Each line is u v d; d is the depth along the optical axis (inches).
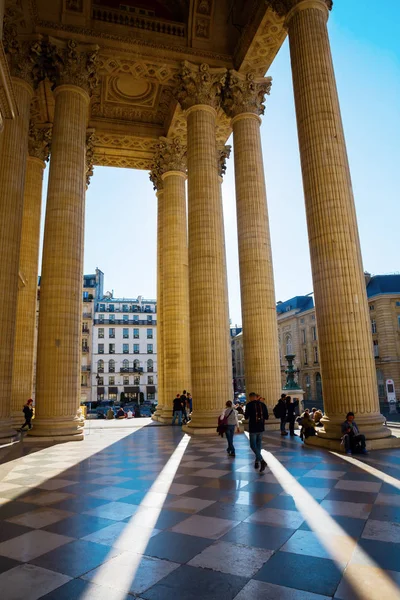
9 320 585.3
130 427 831.7
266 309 695.1
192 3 807.1
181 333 950.4
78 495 271.6
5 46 657.6
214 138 767.7
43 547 180.7
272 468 346.3
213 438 587.2
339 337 458.0
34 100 911.7
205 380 655.8
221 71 786.8
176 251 986.1
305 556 165.2
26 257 908.0
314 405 2005.4
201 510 230.7
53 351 599.8
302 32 552.1
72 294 625.3
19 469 369.7
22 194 646.5
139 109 1035.3
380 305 2237.9
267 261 716.7
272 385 673.6
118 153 1110.4
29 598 135.9
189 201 732.0
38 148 958.4
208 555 168.6
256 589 139.5
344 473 316.5
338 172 497.4
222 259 710.5
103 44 757.3
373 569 152.6
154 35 795.4
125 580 148.1
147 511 231.6
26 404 860.0
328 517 212.1
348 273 470.3
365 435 428.5
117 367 3287.4
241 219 737.0
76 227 649.6
